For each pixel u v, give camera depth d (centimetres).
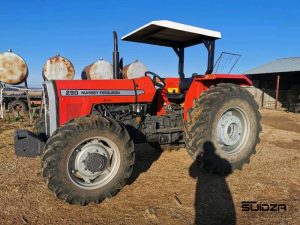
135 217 326
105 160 366
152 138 478
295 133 855
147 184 417
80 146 359
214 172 452
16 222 311
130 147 377
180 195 381
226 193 389
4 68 1234
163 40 561
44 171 334
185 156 549
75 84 413
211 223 315
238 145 486
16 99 1312
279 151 606
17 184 410
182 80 549
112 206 352
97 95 423
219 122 468
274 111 1770
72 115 407
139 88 462
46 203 355
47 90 400
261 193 391
